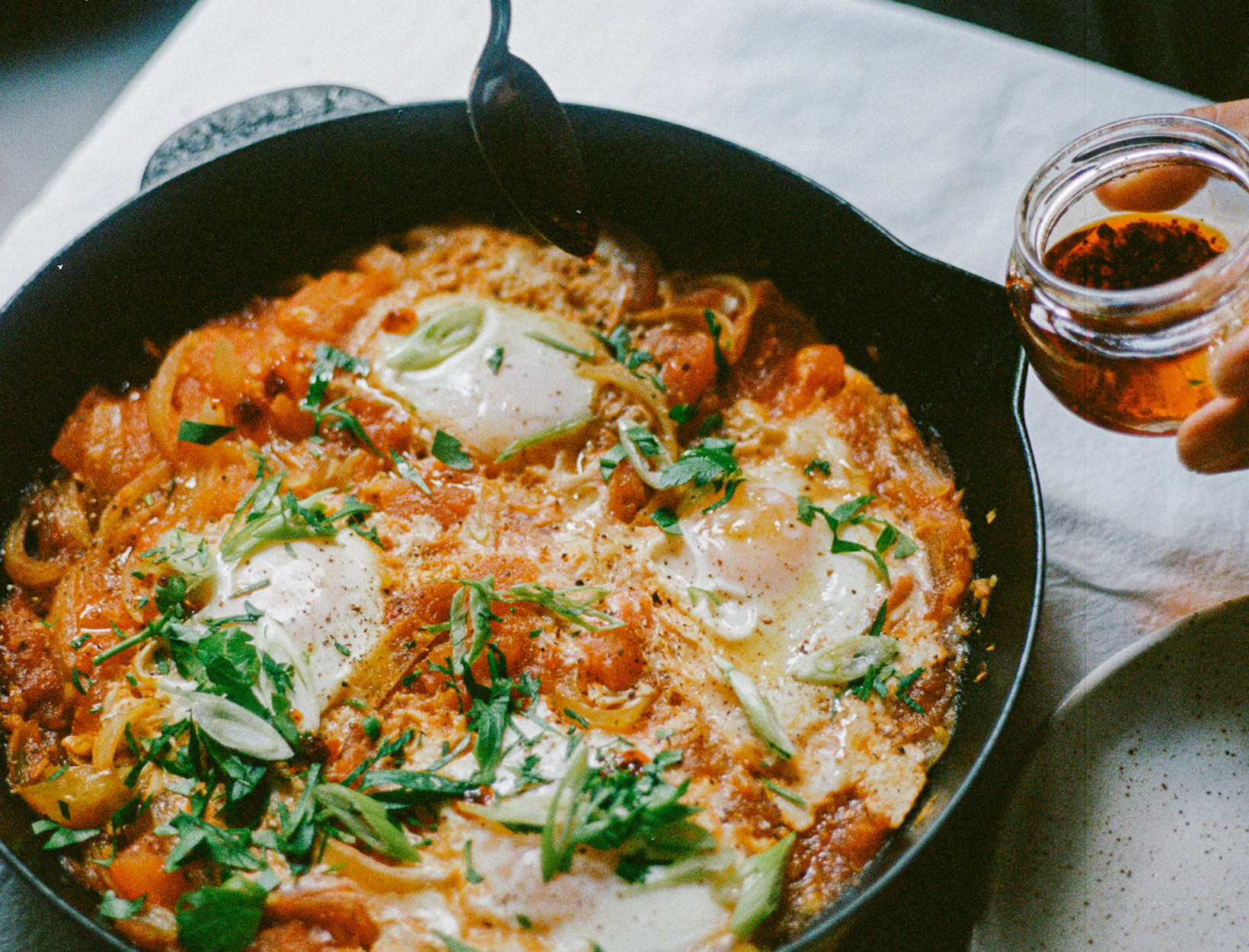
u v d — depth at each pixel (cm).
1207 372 44
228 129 56
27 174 83
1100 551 52
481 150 51
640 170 54
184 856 45
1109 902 46
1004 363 49
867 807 47
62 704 49
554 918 45
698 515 51
